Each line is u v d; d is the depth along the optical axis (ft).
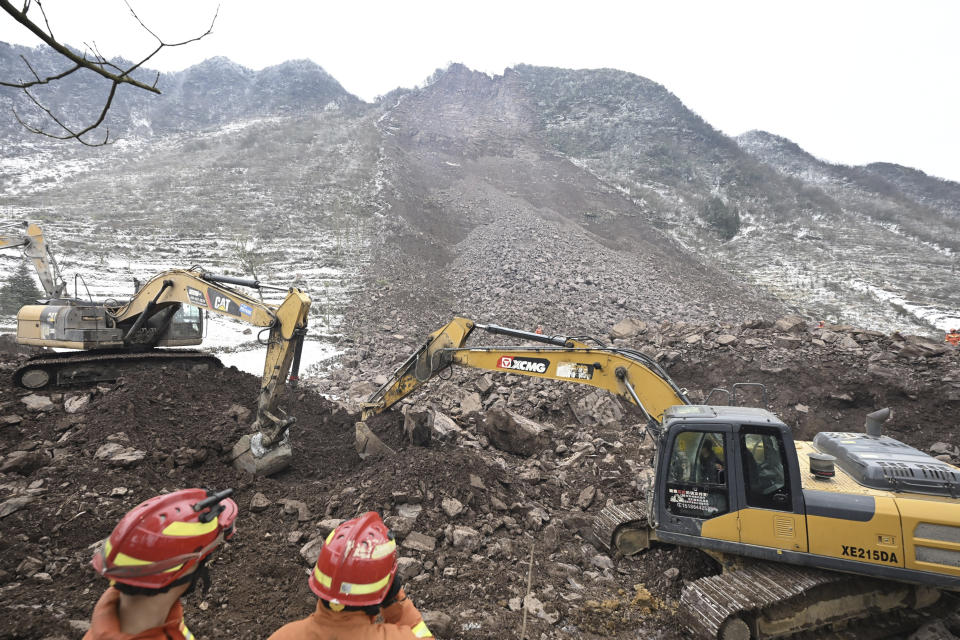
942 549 16.85
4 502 19.30
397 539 21.59
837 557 17.57
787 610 17.51
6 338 52.95
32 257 46.39
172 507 5.29
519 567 21.22
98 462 23.26
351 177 169.78
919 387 37.88
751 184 283.18
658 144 301.63
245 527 21.47
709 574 21.13
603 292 103.81
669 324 56.18
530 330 79.30
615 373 25.25
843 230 228.22
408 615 7.26
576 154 279.08
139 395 30.12
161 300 33.71
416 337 74.84
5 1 6.33
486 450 34.91
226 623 15.96
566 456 35.09
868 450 20.03
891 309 135.44
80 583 16.65
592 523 24.20
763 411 20.03
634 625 18.60
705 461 19.17
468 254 122.83
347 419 37.22
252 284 30.22
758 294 138.72
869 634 18.38
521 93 339.57
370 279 100.48
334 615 6.21
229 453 27.32
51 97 284.20
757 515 18.31
